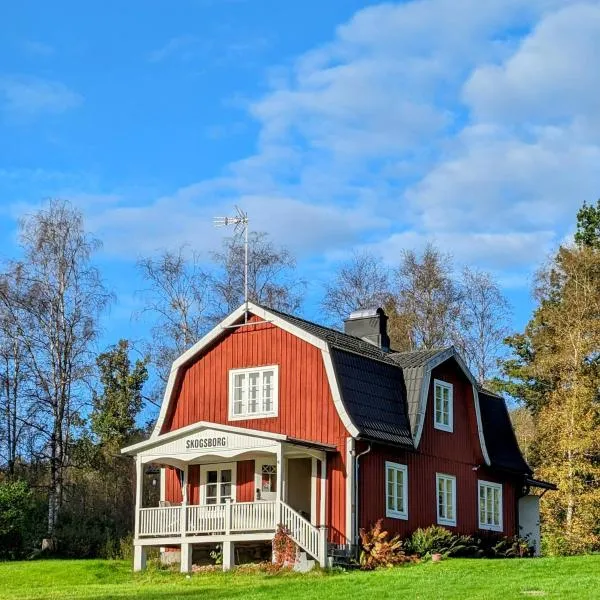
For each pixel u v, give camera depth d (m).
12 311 50.81
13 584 34.66
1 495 46.44
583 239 63.47
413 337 63.22
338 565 33.59
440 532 37.38
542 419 53.12
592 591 25.53
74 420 51.94
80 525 49.59
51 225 51.56
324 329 40.50
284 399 37.50
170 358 57.47
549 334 57.72
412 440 38.22
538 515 46.16
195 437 36.62
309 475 38.22
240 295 58.72
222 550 37.00
